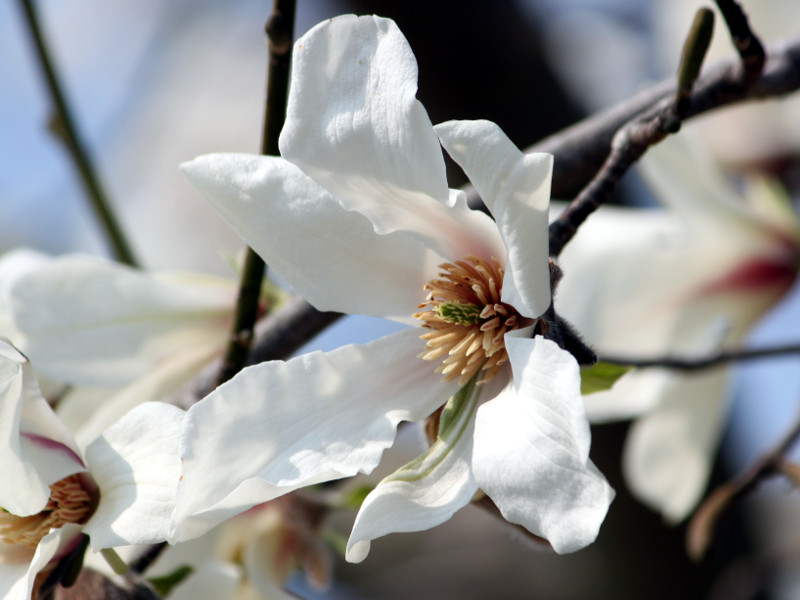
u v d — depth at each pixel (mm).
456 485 580
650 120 604
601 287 757
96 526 586
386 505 575
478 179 570
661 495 765
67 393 670
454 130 568
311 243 597
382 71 575
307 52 577
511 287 576
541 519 559
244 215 595
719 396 759
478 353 596
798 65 655
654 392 758
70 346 663
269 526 675
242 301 624
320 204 594
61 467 591
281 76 610
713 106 634
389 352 599
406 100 572
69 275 665
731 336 762
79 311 664
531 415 565
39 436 594
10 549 598
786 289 759
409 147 575
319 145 578
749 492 677
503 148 566
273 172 595
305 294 597
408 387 597
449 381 598
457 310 597
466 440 586
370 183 583
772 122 833
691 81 595
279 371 588
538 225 568
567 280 760
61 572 592
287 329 650
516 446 564
